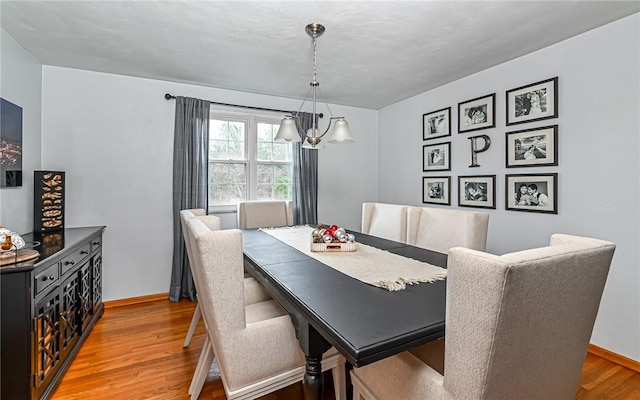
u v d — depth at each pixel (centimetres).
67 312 201
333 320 101
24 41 234
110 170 305
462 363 80
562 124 237
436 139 353
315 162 394
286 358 136
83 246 232
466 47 246
